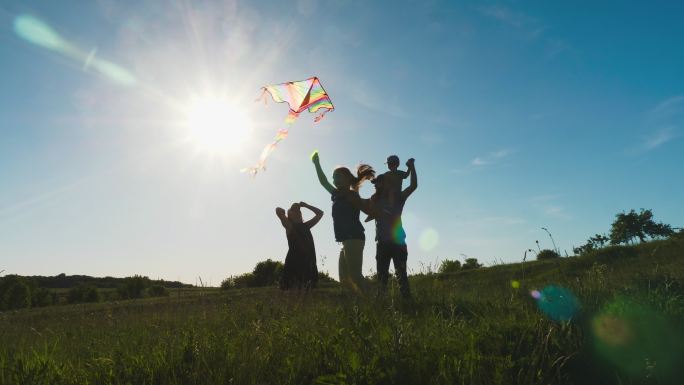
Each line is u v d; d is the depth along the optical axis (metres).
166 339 4.32
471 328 4.04
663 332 3.77
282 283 10.08
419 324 4.64
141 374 3.44
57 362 4.04
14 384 3.25
